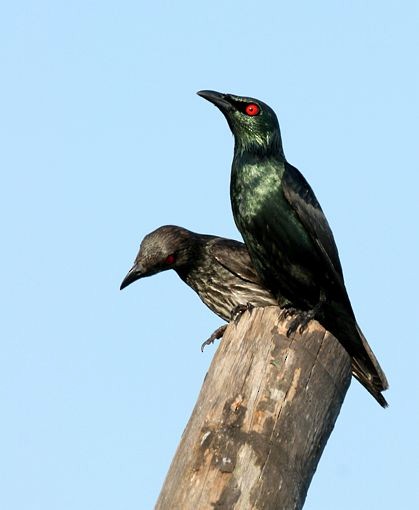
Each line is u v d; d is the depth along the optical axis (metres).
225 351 10.11
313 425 9.69
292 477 9.23
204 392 9.77
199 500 8.92
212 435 9.26
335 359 10.13
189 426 9.53
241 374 9.80
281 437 9.38
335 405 10.07
